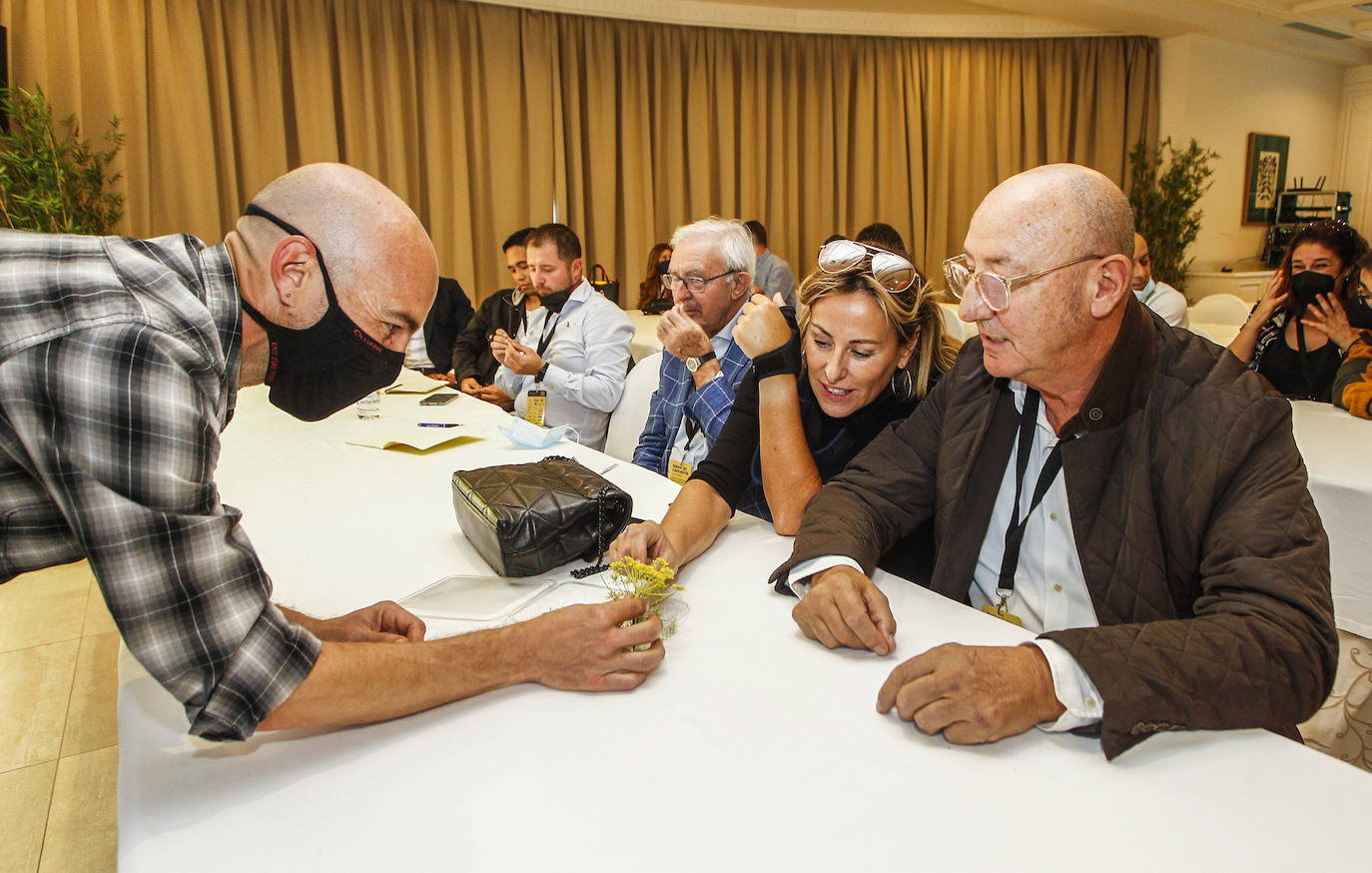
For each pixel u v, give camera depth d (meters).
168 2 4.64
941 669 0.78
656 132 6.16
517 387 3.30
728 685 0.88
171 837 0.65
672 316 1.90
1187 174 6.89
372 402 2.33
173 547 0.66
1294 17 6.71
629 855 0.63
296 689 0.72
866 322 1.41
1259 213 7.86
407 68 5.33
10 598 2.71
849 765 0.74
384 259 0.84
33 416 0.62
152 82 4.67
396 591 1.14
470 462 1.84
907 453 1.33
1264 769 0.73
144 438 0.64
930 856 0.63
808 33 6.47
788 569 1.10
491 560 1.19
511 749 0.76
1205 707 0.75
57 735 2.00
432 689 0.80
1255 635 0.80
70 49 4.41
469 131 5.61
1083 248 0.99
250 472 1.75
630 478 1.73
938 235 7.10
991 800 0.69
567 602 1.10
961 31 6.75
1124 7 6.28
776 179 6.57
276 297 0.82
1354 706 1.76
